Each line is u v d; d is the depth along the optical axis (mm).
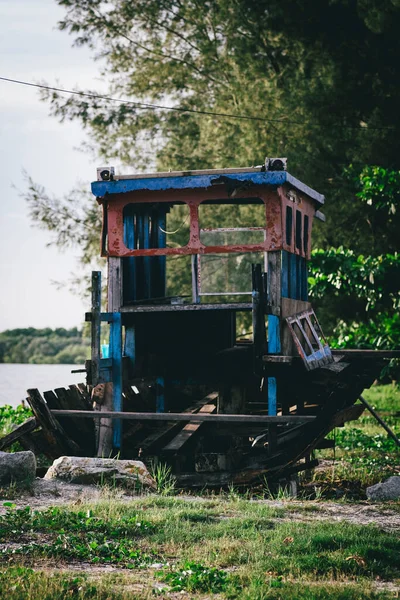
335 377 12719
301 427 12578
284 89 28422
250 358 14148
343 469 14562
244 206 30156
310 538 8305
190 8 33156
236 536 8617
